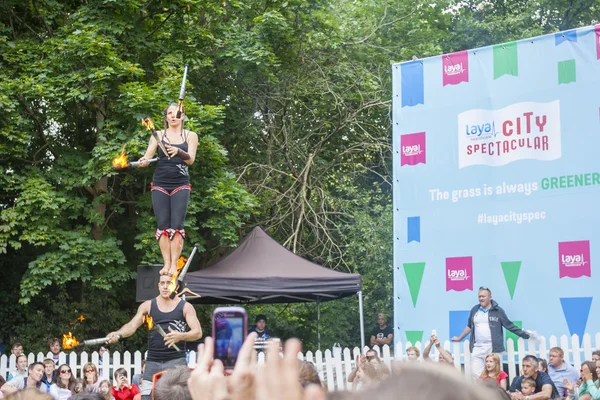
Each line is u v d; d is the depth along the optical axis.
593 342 10.12
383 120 21.36
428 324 11.14
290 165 20.16
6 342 18.11
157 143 9.49
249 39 18.08
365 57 21.14
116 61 15.86
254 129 19.88
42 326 17.08
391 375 0.96
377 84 20.16
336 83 20.38
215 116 16.70
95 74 15.41
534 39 10.78
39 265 15.69
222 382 1.45
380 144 19.73
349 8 21.78
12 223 15.60
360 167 20.91
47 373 12.10
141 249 17.39
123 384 11.07
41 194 15.64
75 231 16.50
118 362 13.25
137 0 16.44
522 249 10.62
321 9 19.73
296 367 1.14
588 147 10.30
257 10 19.28
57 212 15.95
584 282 10.18
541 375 9.54
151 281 13.41
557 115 10.54
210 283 13.87
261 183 19.81
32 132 17.12
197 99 19.44
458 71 11.29
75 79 15.75
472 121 11.12
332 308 20.20
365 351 11.70
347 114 20.25
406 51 21.47
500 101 10.95
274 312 20.08
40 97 16.05
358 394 0.97
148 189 19.09
